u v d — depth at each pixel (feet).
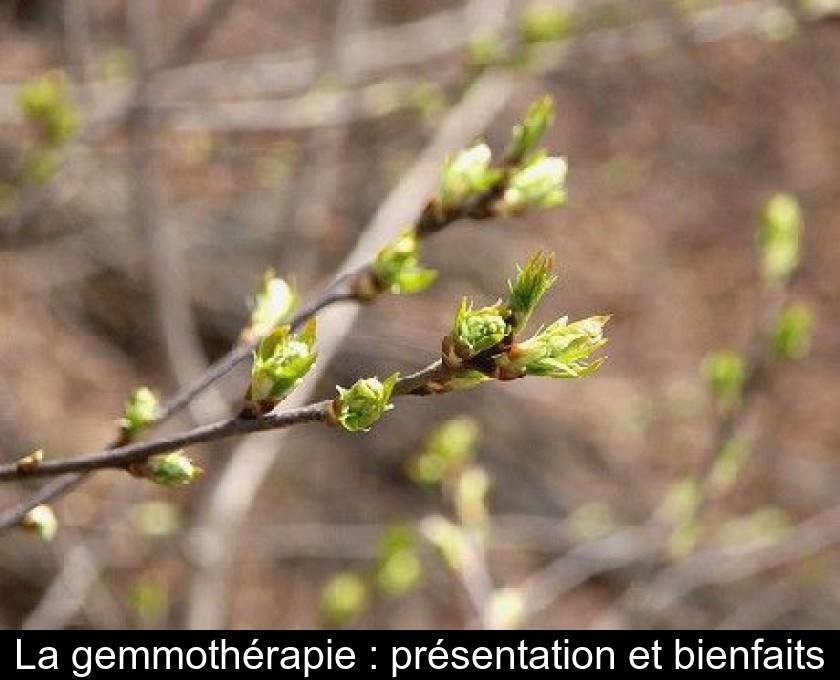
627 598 15.97
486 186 8.33
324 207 24.13
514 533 31.17
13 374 32.04
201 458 23.82
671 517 16.05
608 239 43.42
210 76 23.52
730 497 34.81
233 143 30.60
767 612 31.71
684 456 37.73
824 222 45.88
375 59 22.76
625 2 20.42
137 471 6.87
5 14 33.55
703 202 45.52
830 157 47.98
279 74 24.11
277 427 6.51
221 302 34.68
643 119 45.91
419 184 17.99
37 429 31.27
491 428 36.17
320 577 31.68
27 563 29.19
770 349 14.78
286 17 40.68
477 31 19.45
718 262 44.47
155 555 25.44
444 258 39.68
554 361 6.22
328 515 33.35
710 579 21.16
